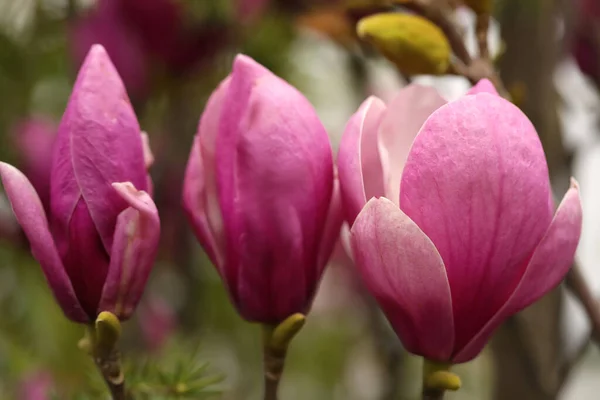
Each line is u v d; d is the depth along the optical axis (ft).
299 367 5.33
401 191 1.90
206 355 3.95
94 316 2.01
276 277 1.99
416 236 1.88
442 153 1.88
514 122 1.88
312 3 2.81
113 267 1.98
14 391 3.21
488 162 1.87
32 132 3.20
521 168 1.88
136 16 3.18
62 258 2.00
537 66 2.49
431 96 1.98
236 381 4.49
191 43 3.32
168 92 3.48
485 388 4.19
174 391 2.32
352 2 2.28
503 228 1.89
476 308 1.93
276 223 1.96
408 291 1.91
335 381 5.28
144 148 2.04
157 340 3.10
